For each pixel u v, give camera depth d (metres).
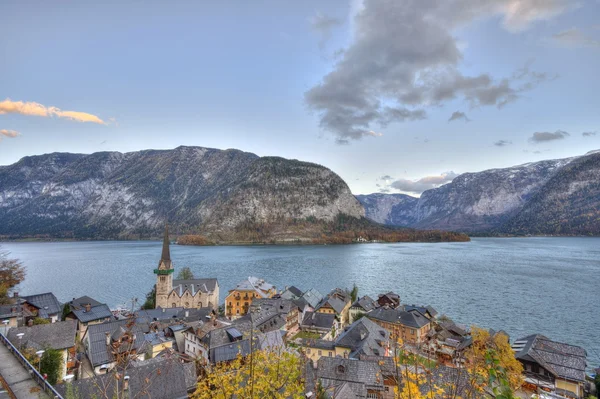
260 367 20.14
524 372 57.41
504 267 198.88
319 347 67.38
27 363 28.94
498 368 11.23
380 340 64.44
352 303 117.88
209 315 79.06
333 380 45.53
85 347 61.59
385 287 146.62
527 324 95.56
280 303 95.69
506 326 94.00
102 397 34.19
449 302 119.81
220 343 58.88
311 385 42.94
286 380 21.03
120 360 19.80
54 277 176.38
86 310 82.69
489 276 169.50
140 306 114.69
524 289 138.88
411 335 78.06
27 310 75.00
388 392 44.28
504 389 10.18
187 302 108.81
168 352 46.81
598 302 117.56
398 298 112.94
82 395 34.16
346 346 64.38
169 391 38.28
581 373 54.62
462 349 57.62
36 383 26.72
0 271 89.56
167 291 109.06
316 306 111.50
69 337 53.59
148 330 69.81
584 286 143.62
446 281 157.62
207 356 57.94
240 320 84.88
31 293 139.38
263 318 84.75
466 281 156.88
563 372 55.06
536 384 54.44
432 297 127.38
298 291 127.00
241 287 113.81
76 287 151.50
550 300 120.94
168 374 39.44
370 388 44.56
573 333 88.25
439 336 81.25
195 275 180.50
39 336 51.97
